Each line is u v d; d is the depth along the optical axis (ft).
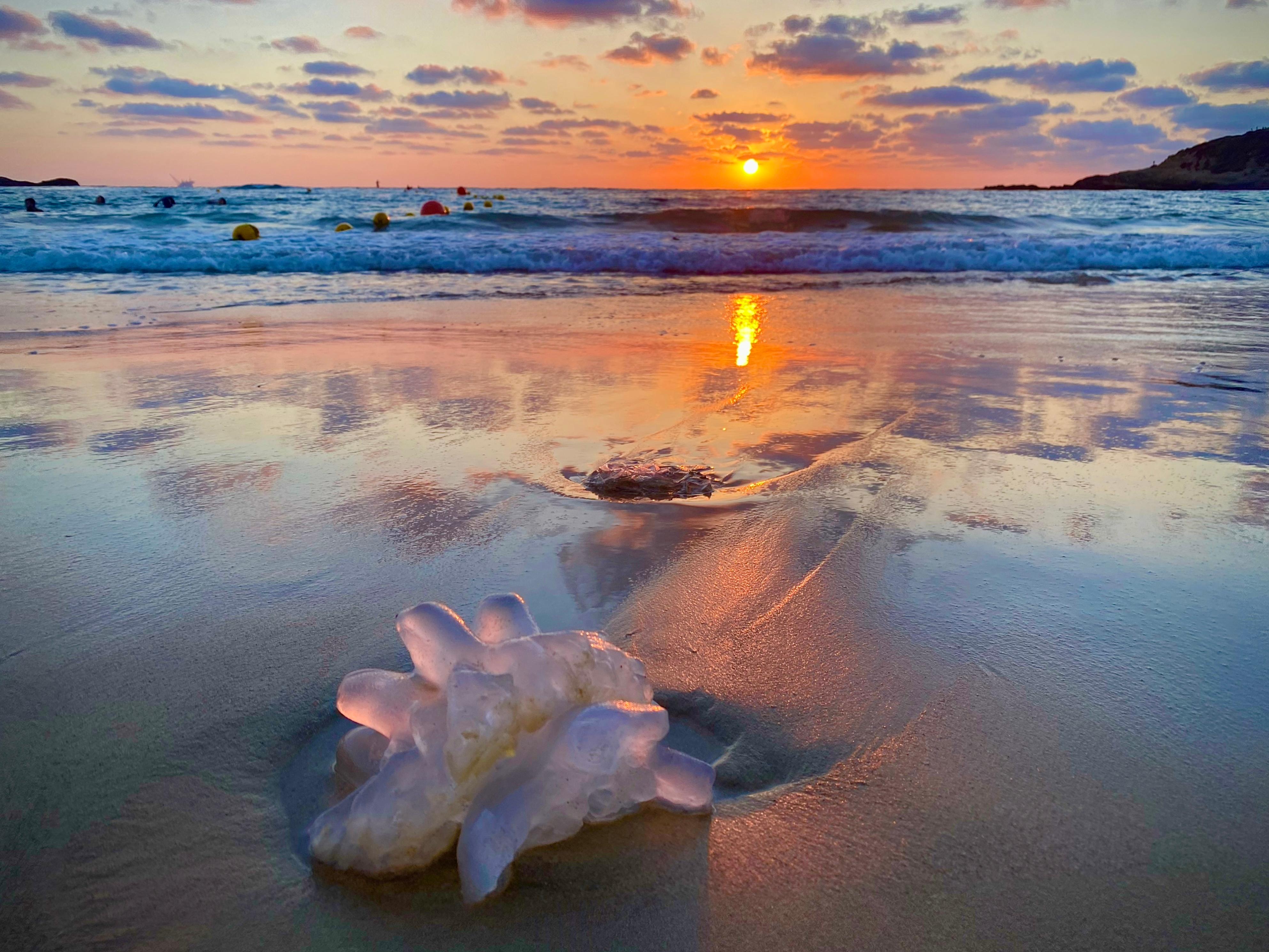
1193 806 3.50
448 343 14.66
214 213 57.72
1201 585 5.57
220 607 5.18
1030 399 10.78
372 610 5.16
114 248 28.68
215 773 3.66
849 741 3.94
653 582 5.60
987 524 6.63
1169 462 8.22
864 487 7.50
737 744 3.93
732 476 7.82
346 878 3.04
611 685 3.34
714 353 13.93
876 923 2.89
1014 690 4.35
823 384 11.66
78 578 5.55
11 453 8.26
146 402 10.31
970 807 3.48
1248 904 2.98
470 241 35.22
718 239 36.65
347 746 3.61
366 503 6.99
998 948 2.79
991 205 80.38
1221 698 4.28
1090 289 23.08
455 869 3.06
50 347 13.91
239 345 14.24
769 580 5.64
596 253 28.71
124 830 3.30
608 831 3.28
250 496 7.14
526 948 2.75
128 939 2.79
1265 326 16.66
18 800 3.46
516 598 3.67
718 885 3.04
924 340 15.25
